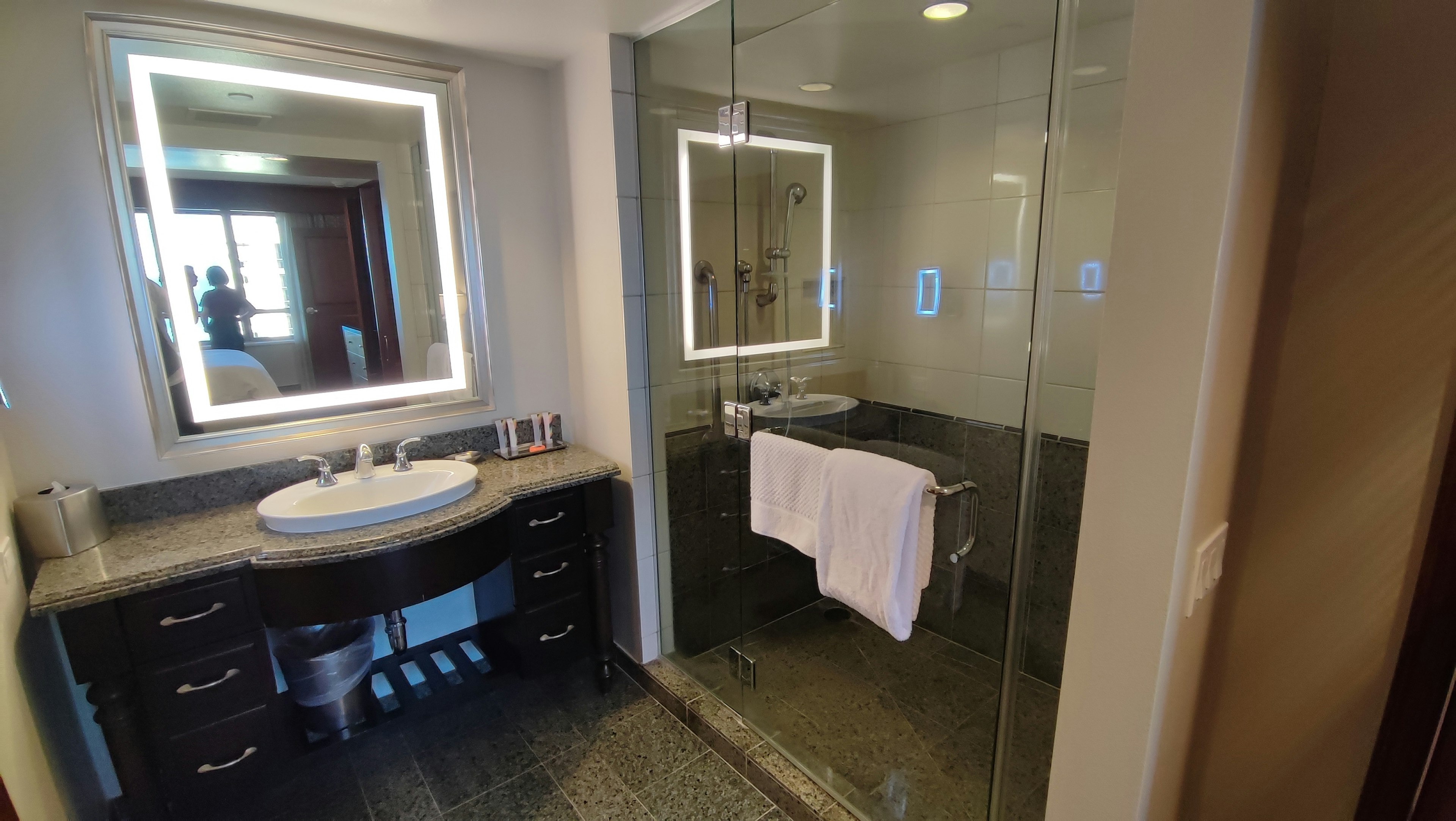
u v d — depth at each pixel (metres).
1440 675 0.97
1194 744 1.20
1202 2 0.76
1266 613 1.20
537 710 2.21
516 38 1.97
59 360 1.63
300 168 1.89
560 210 2.36
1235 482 1.05
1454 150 0.93
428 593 1.73
